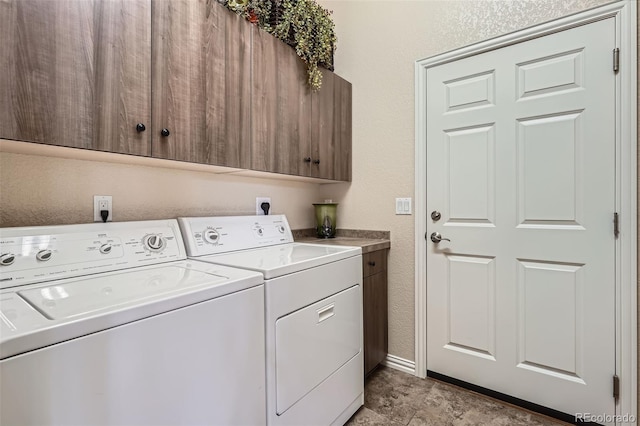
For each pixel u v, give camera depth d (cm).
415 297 204
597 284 148
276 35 172
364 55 227
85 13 101
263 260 133
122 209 140
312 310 133
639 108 138
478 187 181
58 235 108
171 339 83
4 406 58
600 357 147
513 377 171
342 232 238
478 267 181
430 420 159
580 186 152
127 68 110
